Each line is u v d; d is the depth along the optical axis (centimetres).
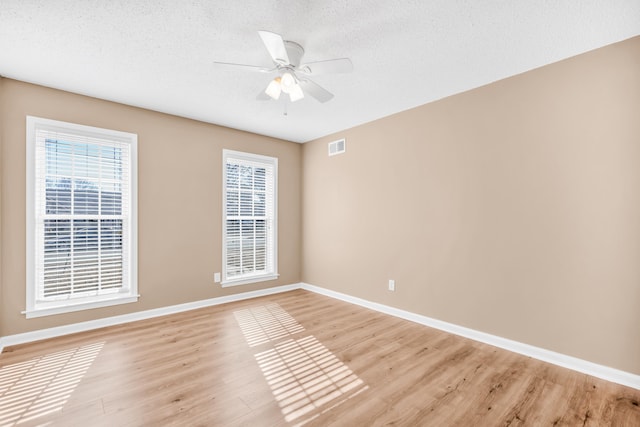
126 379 219
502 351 267
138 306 343
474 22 197
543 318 251
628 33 207
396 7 184
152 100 326
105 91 303
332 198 448
